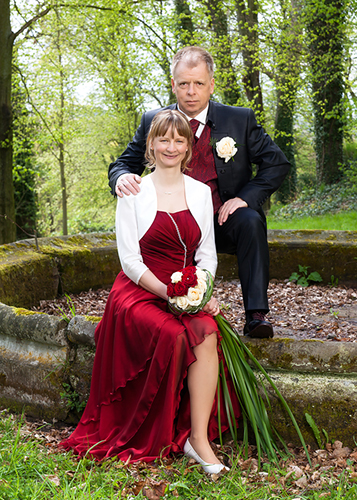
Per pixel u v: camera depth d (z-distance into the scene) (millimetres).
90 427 2352
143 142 3119
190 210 2480
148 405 2158
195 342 2100
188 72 2691
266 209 14031
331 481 1910
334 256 4934
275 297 4613
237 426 2365
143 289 2416
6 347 2828
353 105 10906
